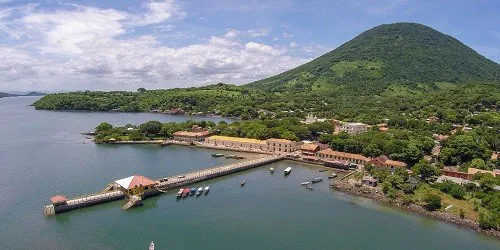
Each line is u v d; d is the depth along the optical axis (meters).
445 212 153.50
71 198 162.75
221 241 129.62
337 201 172.38
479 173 187.00
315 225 144.62
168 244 126.38
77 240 127.38
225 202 169.00
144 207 160.62
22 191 174.62
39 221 142.25
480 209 154.25
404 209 162.12
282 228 141.50
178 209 158.88
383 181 185.88
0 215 146.62
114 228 137.88
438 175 196.25
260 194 181.62
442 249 127.12
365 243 130.50
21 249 120.25
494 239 134.75
